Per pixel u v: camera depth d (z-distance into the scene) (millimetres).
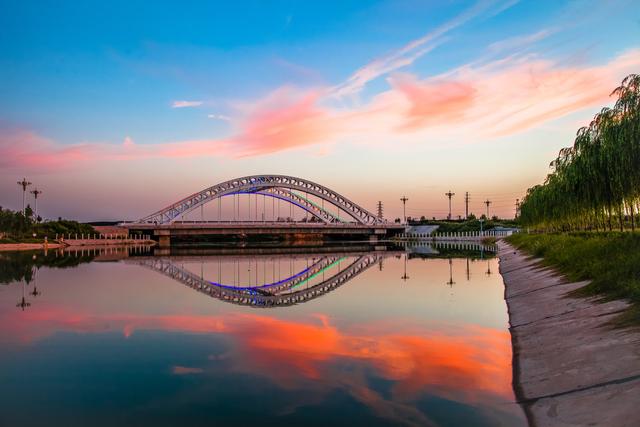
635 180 25578
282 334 18828
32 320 21953
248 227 140250
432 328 19531
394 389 12406
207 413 11039
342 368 14219
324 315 23000
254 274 47875
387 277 40469
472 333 18547
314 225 150250
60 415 11016
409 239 177875
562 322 17812
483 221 167500
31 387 12828
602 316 16656
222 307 26078
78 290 33250
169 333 19172
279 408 11281
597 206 31891
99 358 15523
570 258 30406
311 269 52625
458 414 10727
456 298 27656
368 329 19516
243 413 11016
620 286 19328
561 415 9984
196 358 15445
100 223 178250
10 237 114875
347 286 34844
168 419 10734
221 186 153125
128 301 28281
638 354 11883
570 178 35375
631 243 25312
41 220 161375
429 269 47406
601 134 28484
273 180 161375
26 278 41062
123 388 12711
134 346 17062
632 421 8648
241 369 14242
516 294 27734
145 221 140000
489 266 50656
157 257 75250
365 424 10352
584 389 10977
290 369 14188
